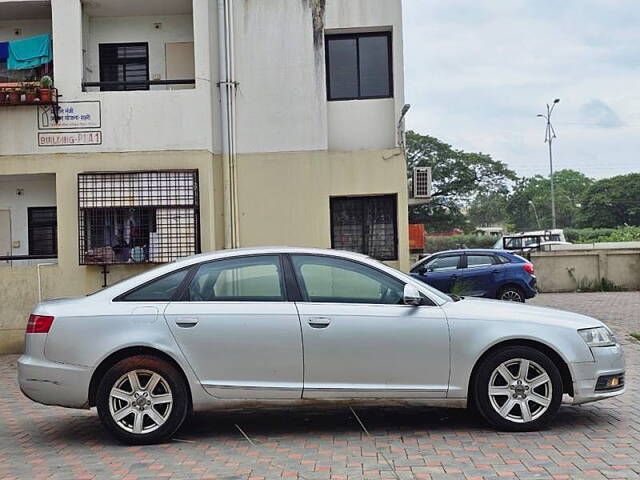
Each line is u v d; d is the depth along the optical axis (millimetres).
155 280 7051
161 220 13766
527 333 6883
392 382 6840
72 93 13992
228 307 6891
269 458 6352
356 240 14898
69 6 14156
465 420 7566
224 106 14406
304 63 14617
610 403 8250
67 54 14062
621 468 5820
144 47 15727
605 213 75438
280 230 14523
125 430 6848
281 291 6973
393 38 14992
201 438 7129
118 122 13984
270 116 14602
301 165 14555
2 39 15562
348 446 6680
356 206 14992
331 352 6801
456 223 62344
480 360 6930
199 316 6852
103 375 6898
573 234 63156
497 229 70750
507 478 5621
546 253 29469
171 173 13766
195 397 6840
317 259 7094
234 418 7922
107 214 13781
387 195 14852
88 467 6258
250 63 14602
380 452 6441
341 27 14938
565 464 5945
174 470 6062
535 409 6957
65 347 6832
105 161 13945
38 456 6719
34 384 6871
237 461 6285
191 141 13977
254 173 14539
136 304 6938
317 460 6242
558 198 81500
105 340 6820
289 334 6812
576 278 29422
